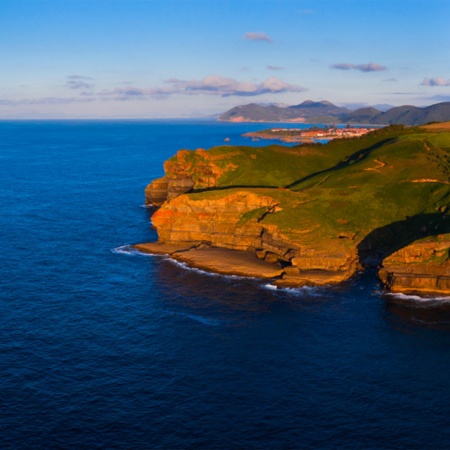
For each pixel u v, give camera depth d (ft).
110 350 249.75
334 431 191.21
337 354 249.34
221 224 424.87
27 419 195.42
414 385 222.48
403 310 300.81
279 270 361.10
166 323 281.54
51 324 276.41
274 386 220.64
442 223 392.06
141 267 374.63
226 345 257.34
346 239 384.88
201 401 208.85
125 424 193.88
